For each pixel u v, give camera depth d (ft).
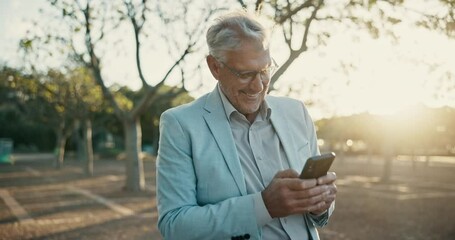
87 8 33.32
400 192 51.80
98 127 127.03
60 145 93.09
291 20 21.93
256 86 5.50
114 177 71.51
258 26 5.49
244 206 5.07
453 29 18.95
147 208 37.45
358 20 21.34
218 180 5.52
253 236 5.06
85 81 60.18
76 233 27.12
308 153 6.24
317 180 5.03
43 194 47.75
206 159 5.58
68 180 65.82
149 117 142.72
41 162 117.39
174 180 5.53
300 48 22.39
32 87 55.06
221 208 5.14
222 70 5.56
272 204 4.99
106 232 27.40
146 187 54.54
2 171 84.79
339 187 57.31
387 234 27.43
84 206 38.60
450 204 41.65
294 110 6.39
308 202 4.95
